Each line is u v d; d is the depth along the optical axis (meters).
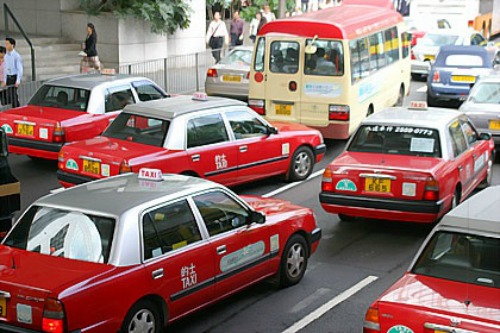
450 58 27.56
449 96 27.23
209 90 26.39
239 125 16.42
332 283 12.15
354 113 21.11
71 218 9.60
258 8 38.56
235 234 10.59
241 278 10.77
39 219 9.83
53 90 18.94
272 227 11.28
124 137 15.56
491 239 8.71
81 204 9.76
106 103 18.64
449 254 8.84
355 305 11.31
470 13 39.53
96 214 9.51
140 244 9.35
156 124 15.38
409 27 38.66
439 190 13.56
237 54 27.00
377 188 13.77
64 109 18.53
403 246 13.97
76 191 10.34
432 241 9.00
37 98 19.02
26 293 8.52
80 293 8.57
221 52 30.55
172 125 15.21
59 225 9.62
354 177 13.88
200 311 11.01
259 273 11.14
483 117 19.36
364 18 22.42
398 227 15.02
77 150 14.99
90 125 18.12
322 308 11.19
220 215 10.52
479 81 20.80
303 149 18.06
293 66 20.88
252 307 11.21
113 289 8.91
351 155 14.55
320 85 20.70
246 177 16.55
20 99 23.28
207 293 10.22
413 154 14.38
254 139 16.62
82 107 18.47
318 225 15.12
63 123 17.64
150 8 30.61
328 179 14.12
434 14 39.66
